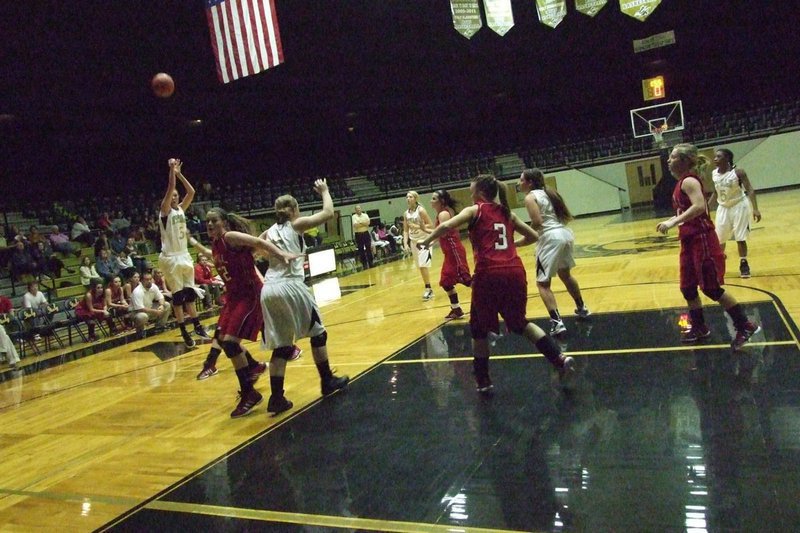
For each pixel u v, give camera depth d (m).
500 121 32.75
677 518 2.56
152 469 4.02
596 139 30.50
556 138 32.50
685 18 28.91
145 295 11.60
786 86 30.17
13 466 4.50
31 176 20.45
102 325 13.08
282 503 3.23
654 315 6.27
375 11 24.72
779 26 28.69
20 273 13.48
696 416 3.61
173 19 19.73
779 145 25.55
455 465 3.39
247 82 23.97
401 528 2.79
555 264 6.04
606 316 6.55
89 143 21.20
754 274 7.78
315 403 5.00
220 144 25.75
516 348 5.86
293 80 25.22
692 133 27.39
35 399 6.88
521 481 3.09
